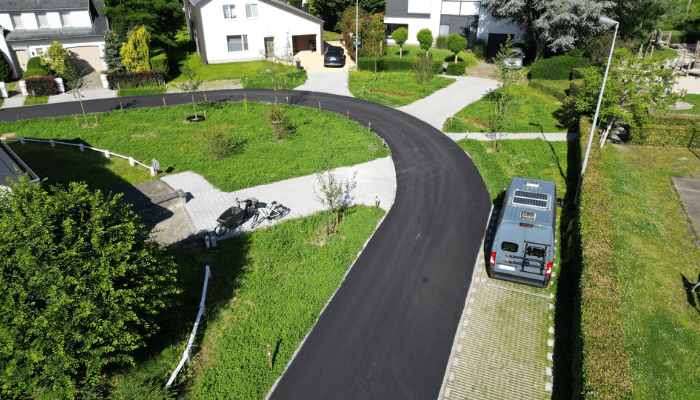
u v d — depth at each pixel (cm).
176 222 1969
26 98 3606
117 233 1162
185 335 1380
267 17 4519
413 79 4134
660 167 2358
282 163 2553
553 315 1464
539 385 1234
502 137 2883
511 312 1484
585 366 1085
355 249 1809
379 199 2192
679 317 1396
